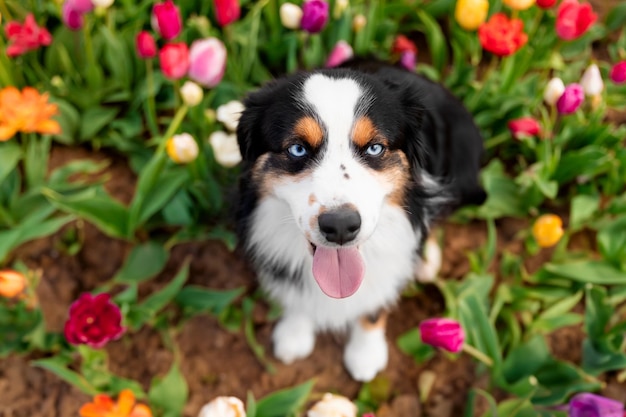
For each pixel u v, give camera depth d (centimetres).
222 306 104
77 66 120
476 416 104
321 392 106
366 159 86
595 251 116
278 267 98
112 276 111
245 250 100
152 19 114
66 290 110
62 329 107
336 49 112
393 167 89
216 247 113
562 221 117
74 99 117
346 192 83
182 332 108
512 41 105
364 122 85
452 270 114
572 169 113
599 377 106
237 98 117
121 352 107
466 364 107
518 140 119
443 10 128
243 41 118
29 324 103
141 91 117
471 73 121
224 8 108
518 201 116
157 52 120
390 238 95
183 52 99
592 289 105
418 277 110
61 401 103
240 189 96
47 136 110
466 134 109
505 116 119
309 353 107
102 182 114
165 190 107
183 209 109
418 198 95
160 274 111
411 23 132
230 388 106
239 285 111
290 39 119
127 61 117
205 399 105
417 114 92
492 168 118
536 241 108
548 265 109
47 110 101
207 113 108
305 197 84
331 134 85
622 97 123
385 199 91
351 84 86
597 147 116
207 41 100
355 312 101
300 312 106
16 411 103
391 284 100
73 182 115
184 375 106
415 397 105
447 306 108
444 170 105
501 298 108
